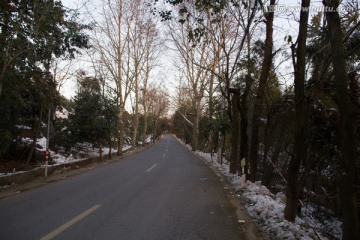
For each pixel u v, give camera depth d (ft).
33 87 46.42
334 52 15.35
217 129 74.59
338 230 36.29
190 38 37.27
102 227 21.48
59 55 43.91
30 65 37.93
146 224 22.47
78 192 34.76
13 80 37.78
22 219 23.24
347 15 25.55
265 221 23.48
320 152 31.60
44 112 56.44
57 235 19.61
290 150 49.24
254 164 40.52
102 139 75.56
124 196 32.71
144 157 94.79
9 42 33.30
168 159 87.76
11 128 45.62
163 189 37.60
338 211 35.32
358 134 25.86
